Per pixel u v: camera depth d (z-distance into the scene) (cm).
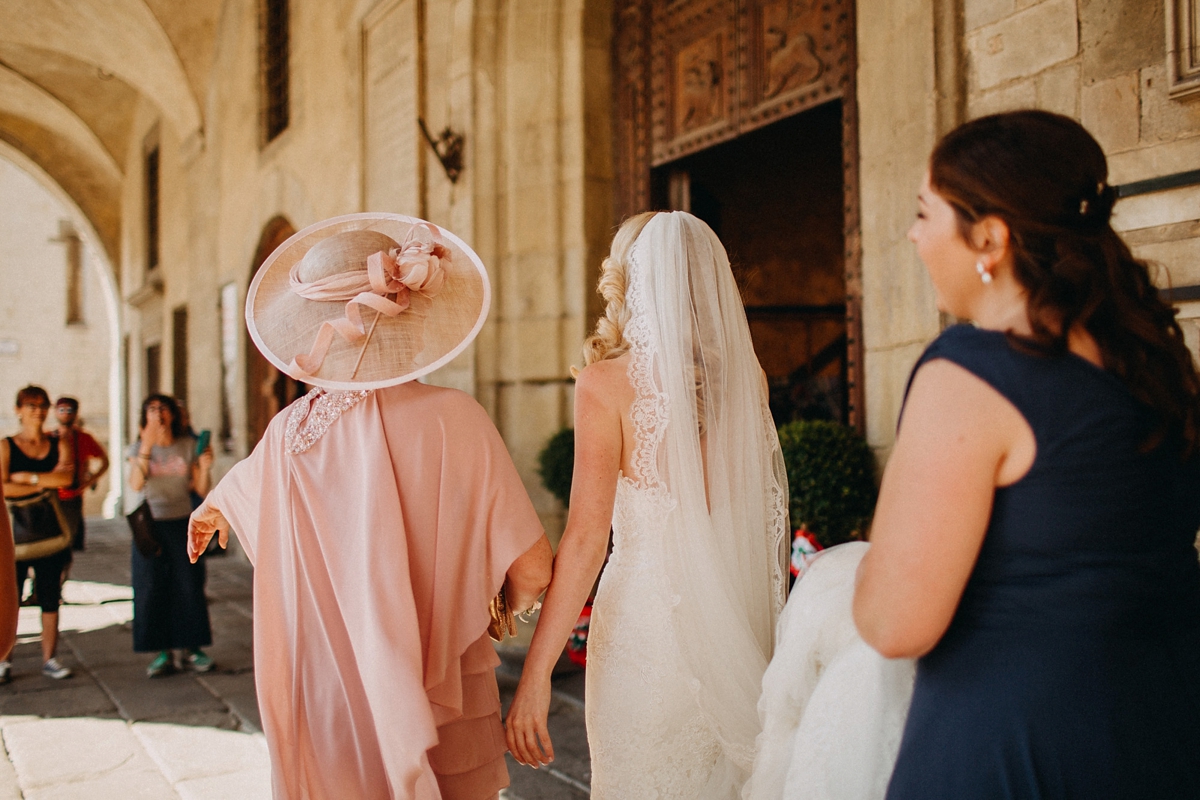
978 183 101
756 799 147
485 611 161
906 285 346
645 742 160
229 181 1101
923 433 99
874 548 102
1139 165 260
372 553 150
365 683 147
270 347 164
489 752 164
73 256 1947
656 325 168
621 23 590
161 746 354
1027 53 293
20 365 1895
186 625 459
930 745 101
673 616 162
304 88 893
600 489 167
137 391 1595
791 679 147
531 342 589
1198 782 95
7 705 413
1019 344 98
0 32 1249
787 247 665
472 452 163
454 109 623
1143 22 259
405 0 686
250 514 170
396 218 185
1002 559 99
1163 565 98
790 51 459
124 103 1522
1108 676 95
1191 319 248
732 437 172
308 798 155
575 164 583
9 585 148
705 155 589
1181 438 100
